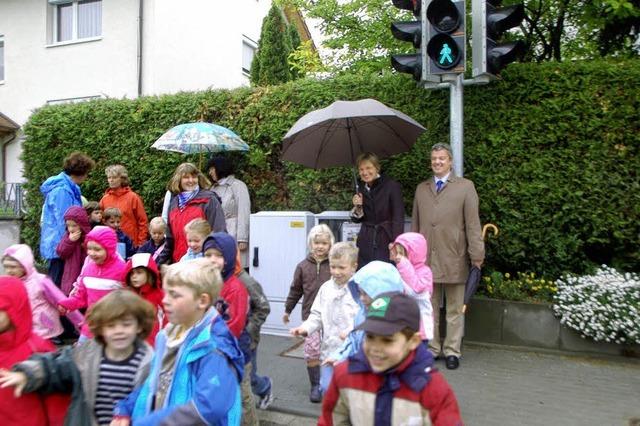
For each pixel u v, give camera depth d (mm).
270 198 7449
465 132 6148
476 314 5770
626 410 4109
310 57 10586
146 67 13648
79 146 8539
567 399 4328
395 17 8922
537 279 6027
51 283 4551
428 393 2002
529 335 5570
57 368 2373
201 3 15414
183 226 5105
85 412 2406
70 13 14992
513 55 5188
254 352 3932
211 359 2266
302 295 4652
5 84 15430
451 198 5176
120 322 2471
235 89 7691
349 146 6070
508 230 5977
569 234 5832
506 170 5973
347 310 3584
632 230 5625
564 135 5766
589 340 5352
